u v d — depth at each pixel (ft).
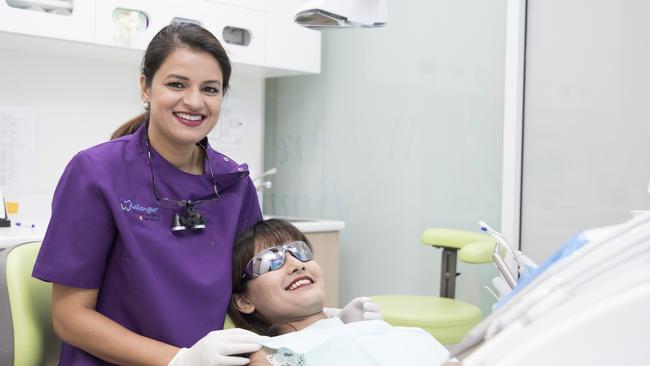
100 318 4.43
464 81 9.39
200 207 5.00
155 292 4.57
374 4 5.13
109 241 4.55
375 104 10.58
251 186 5.67
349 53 10.96
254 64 10.02
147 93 4.85
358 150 10.85
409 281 10.09
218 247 5.05
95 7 8.43
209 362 4.07
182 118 4.67
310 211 11.69
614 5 7.87
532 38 8.66
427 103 9.85
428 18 9.82
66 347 4.69
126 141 4.79
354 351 4.37
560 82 8.40
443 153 9.64
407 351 4.47
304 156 11.78
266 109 12.45
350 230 11.00
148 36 8.91
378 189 10.55
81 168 4.50
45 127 9.18
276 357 4.37
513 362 1.80
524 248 8.78
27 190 9.04
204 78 4.65
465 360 1.91
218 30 9.61
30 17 7.90
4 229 7.95
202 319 4.78
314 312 5.32
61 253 4.40
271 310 5.20
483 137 9.18
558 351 1.78
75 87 9.45
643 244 1.86
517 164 8.71
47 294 4.86
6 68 8.84
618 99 7.85
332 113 11.26
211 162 5.28
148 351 4.30
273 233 5.33
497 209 9.02
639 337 1.74
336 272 10.07
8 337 4.38
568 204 8.34
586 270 1.86
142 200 4.68
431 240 8.40
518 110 8.67
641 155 7.66
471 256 7.20
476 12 9.22
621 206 7.84
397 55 10.23
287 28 10.43
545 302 1.85
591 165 8.11
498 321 1.96
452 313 7.48
